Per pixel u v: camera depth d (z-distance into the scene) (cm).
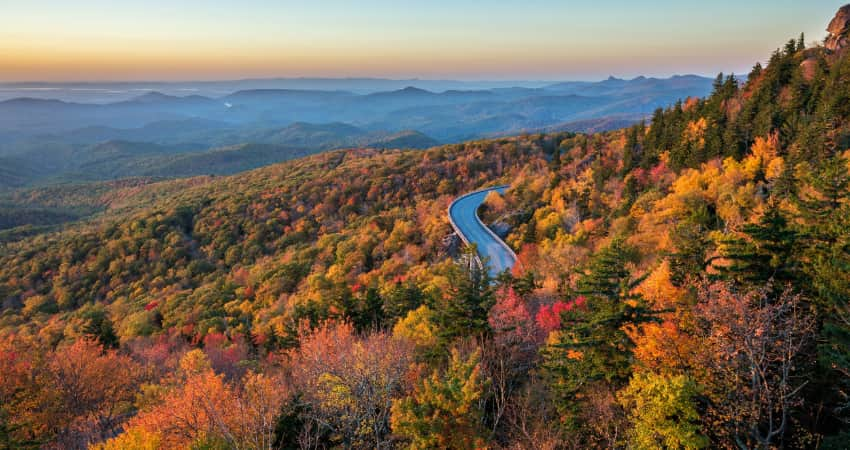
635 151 10612
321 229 14525
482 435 2389
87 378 4406
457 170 17038
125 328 8919
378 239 10594
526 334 3538
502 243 7962
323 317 5409
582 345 2589
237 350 5981
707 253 3228
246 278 11206
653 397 2003
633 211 7194
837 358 1956
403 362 3027
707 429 2014
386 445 2448
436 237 9275
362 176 18150
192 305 9769
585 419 2492
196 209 17438
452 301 3572
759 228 2600
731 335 2066
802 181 4834
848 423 2103
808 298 2370
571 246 6184
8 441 3222
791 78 8588
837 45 9175
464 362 2741
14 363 4359
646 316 2547
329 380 2691
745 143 7550
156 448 2583
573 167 11356
